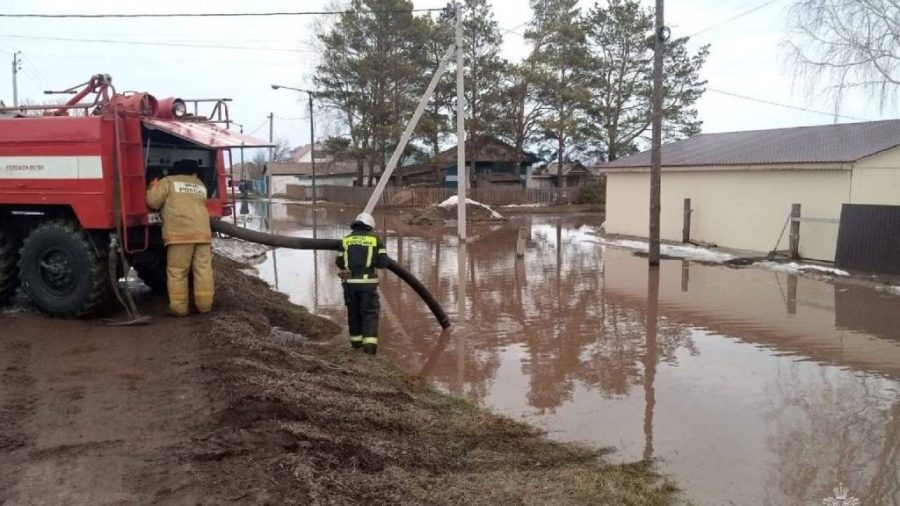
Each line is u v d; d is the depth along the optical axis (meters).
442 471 4.84
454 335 9.24
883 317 10.18
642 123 44.41
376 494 4.16
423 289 9.29
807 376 7.35
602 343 8.77
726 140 22.30
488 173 52.31
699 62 43.97
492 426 5.92
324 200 56.38
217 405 5.16
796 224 16.16
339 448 4.68
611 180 23.45
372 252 8.27
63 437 4.60
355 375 7.02
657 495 4.73
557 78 43.78
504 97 44.16
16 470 4.11
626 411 6.39
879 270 14.07
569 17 43.25
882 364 7.77
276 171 83.19
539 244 20.56
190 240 7.83
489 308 10.95
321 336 9.11
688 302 11.38
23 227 8.41
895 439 5.66
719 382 7.18
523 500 4.47
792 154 17.36
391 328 9.66
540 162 52.94
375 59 41.97
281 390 5.68
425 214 31.88
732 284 13.16
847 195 15.48
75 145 7.35
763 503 4.63
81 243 7.56
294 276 14.31
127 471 4.10
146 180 8.31
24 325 7.50
